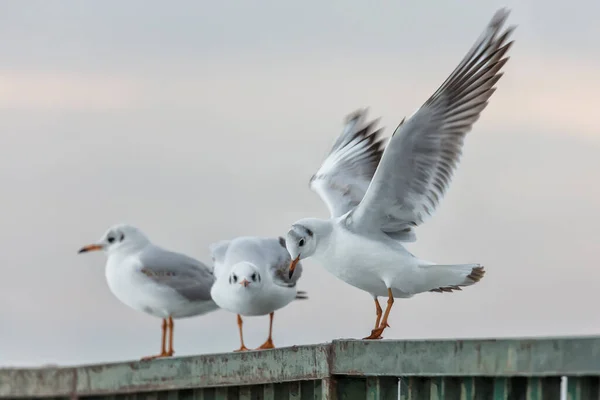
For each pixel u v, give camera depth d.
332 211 17.02
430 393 11.91
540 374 10.73
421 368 11.70
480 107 15.01
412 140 14.77
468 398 11.50
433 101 14.51
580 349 10.49
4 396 11.46
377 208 15.28
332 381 12.50
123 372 11.94
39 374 11.52
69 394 11.59
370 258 15.11
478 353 11.20
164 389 12.20
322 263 15.55
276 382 12.88
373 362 12.14
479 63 14.91
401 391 12.10
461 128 15.02
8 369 11.48
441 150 15.02
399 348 11.91
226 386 12.79
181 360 12.31
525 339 10.88
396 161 14.87
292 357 12.84
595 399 10.68
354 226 15.41
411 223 15.52
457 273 14.95
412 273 15.08
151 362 12.14
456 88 14.70
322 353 12.52
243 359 12.61
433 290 15.81
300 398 13.19
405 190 15.17
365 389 12.62
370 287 15.52
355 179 17.75
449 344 11.46
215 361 12.48
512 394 11.23
